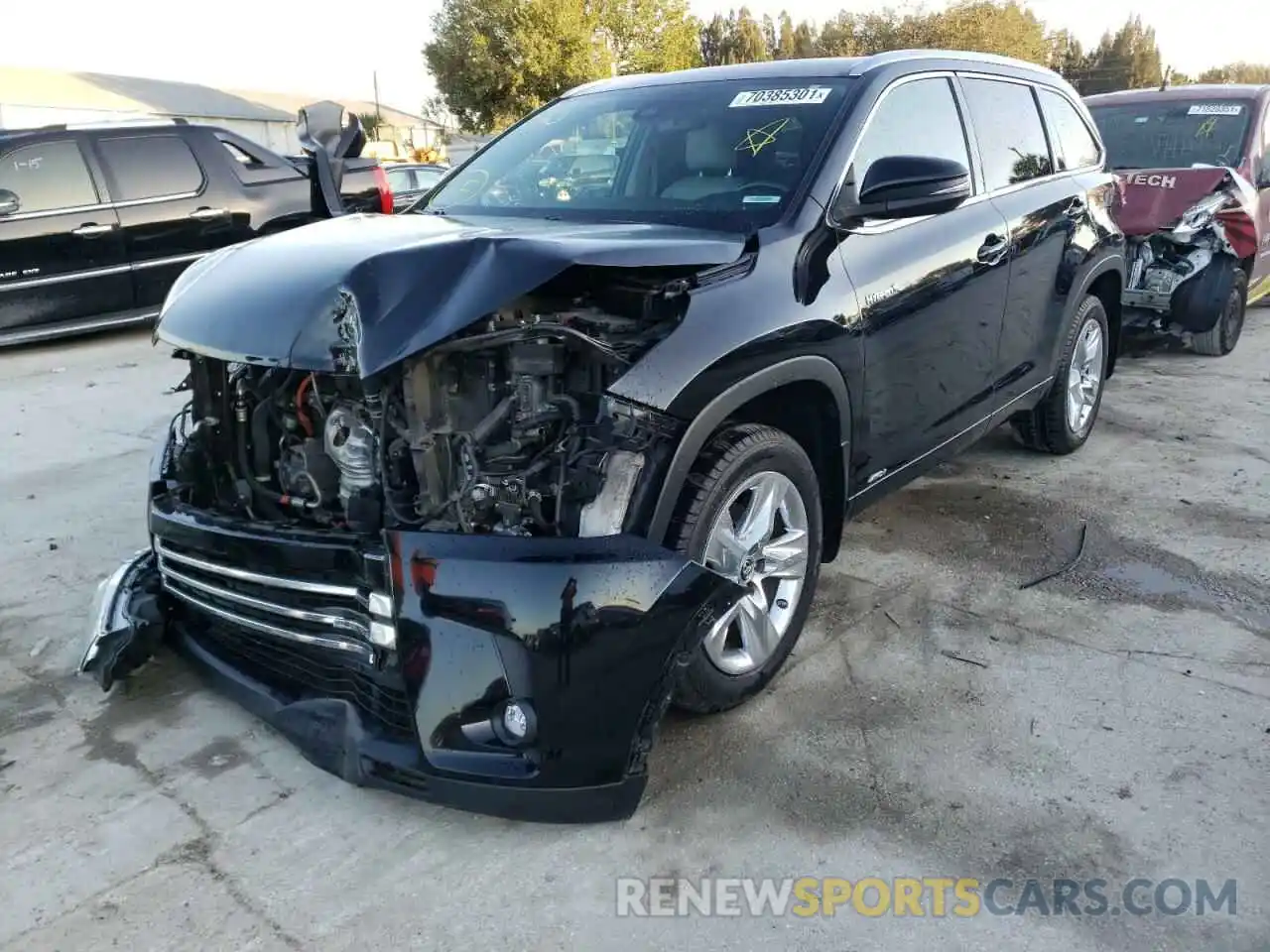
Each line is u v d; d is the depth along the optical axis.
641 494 2.53
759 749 2.90
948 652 3.45
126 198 8.64
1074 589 3.92
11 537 4.46
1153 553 4.24
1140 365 7.69
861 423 3.36
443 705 2.36
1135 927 2.25
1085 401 5.46
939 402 3.87
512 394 2.51
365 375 2.30
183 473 3.00
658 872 2.43
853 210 3.33
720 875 2.42
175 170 8.91
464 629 2.34
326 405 2.65
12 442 5.87
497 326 2.48
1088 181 5.04
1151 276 7.28
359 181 9.52
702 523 2.70
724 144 3.53
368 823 2.62
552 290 2.60
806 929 2.25
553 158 3.87
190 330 2.72
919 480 5.15
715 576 2.54
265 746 2.96
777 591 3.18
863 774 2.78
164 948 2.21
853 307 3.21
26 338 8.27
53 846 2.53
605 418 2.49
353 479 2.56
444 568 2.34
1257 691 3.19
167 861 2.48
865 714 3.07
